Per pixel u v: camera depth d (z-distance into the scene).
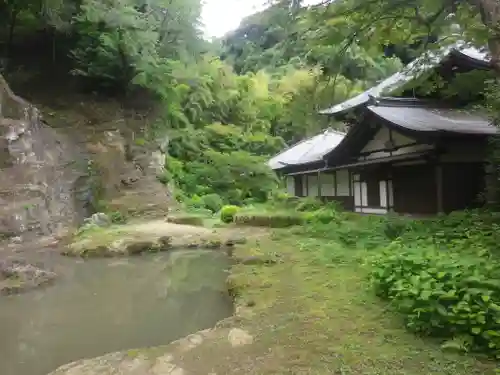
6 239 10.52
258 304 5.21
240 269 7.35
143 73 20.28
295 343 3.89
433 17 8.71
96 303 6.38
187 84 24.83
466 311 3.65
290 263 7.54
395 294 4.72
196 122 26.08
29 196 12.19
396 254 5.31
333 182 17.39
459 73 12.42
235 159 22.50
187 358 3.72
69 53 21.84
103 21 19.53
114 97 21.97
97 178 16.55
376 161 12.67
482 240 6.80
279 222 13.32
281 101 28.39
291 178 21.91
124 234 11.84
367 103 13.05
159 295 6.73
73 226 13.39
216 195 20.78
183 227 13.68
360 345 3.77
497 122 8.98
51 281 7.64
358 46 10.48
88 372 3.55
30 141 13.88
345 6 8.47
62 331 5.18
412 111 12.86
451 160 10.81
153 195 17.62
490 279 4.01
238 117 28.61
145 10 23.59
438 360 3.40
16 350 4.62
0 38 21.73
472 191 10.91
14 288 6.94
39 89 20.59
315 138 23.81
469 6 8.23
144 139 20.28
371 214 13.46
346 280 6.06
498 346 3.42
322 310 4.78
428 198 11.32
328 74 10.34
